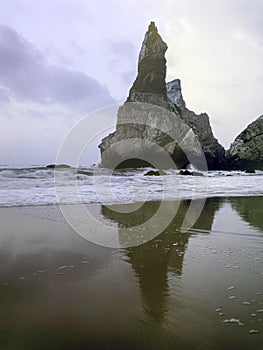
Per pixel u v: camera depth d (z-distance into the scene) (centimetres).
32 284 322
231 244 479
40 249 449
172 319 249
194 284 323
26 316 254
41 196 995
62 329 235
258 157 3556
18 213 723
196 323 243
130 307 271
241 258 411
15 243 477
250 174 2505
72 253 432
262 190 1282
